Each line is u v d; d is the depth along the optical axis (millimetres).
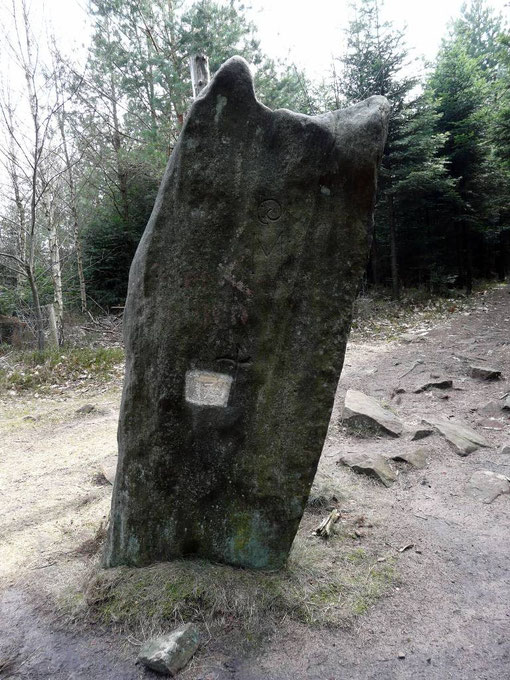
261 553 2160
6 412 5543
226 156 1940
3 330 10078
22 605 2143
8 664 1816
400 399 5102
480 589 2205
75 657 1839
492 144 11438
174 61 10742
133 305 2115
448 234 12844
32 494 3322
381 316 10141
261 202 1965
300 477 2094
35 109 7918
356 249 1989
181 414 2070
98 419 5145
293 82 11086
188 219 1981
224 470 2117
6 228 10953
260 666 1775
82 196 12922
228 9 9859
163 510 2135
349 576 2258
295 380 2057
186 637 1831
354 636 1917
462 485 3248
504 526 2738
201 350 2047
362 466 3377
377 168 1934
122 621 1952
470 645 1877
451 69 12156
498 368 5910
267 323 2039
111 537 2217
